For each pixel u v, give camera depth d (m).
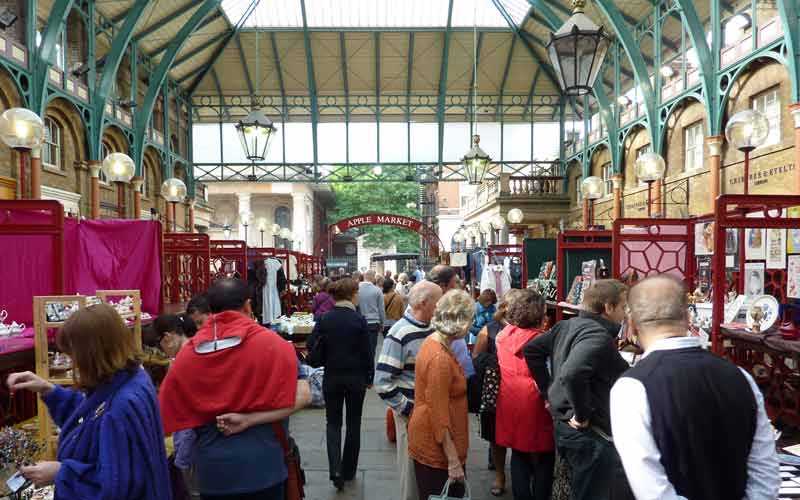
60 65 12.67
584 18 5.56
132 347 1.90
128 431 1.77
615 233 6.44
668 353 1.65
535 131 22.31
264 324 10.09
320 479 4.45
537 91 22.09
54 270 4.29
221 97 21.86
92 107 13.62
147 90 16.80
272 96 21.98
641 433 1.56
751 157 11.13
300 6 19.00
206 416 2.25
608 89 17.94
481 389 3.64
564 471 3.05
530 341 3.21
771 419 3.72
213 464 2.24
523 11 18.75
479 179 12.31
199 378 2.26
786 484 2.42
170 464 2.96
